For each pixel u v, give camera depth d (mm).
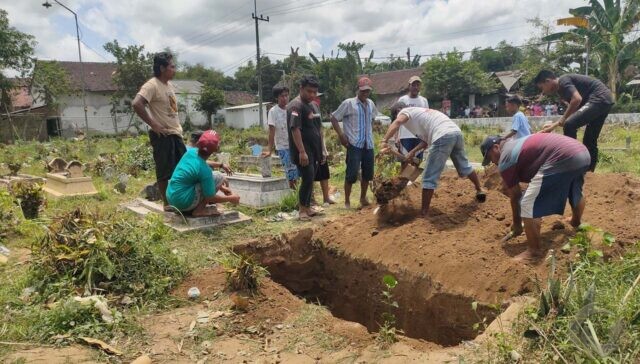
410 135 7625
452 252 4820
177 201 6035
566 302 3170
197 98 40750
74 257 4508
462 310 4410
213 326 3932
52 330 3686
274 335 3854
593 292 3100
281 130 8008
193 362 3451
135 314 4117
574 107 6105
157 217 5824
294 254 6035
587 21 27109
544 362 2855
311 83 6367
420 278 4816
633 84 31016
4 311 4023
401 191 6125
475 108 36312
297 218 6727
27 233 6238
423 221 5547
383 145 5930
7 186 9555
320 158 6859
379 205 6242
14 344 3506
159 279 4641
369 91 6762
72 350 3484
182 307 4324
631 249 4281
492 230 5160
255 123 42281
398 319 5090
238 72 68938
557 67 30250
